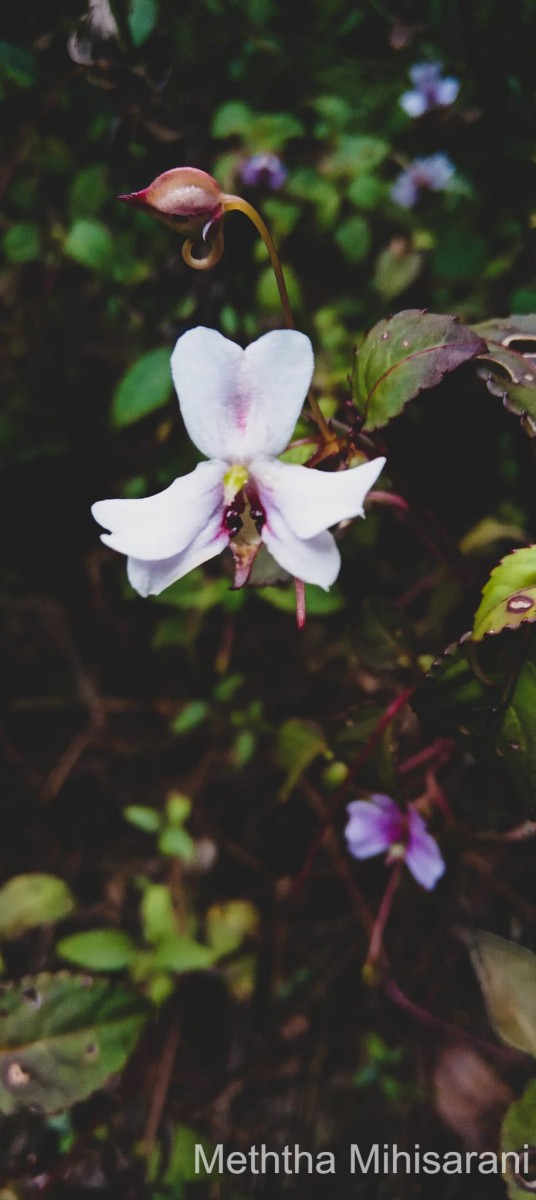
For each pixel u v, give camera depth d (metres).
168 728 0.23
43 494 0.24
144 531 0.11
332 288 0.21
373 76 0.21
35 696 0.24
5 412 0.23
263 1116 0.19
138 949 0.18
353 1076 0.20
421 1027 0.19
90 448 0.23
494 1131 0.18
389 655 0.17
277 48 0.20
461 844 0.18
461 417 0.20
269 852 0.22
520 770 0.13
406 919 0.21
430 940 0.20
